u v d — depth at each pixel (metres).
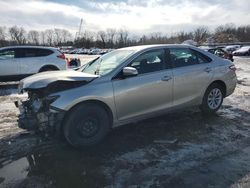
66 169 4.03
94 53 63.78
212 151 4.52
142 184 3.61
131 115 5.06
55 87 4.55
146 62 5.27
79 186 3.61
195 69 5.83
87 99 4.55
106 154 4.46
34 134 5.31
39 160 4.30
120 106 4.89
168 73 5.42
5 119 6.36
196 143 4.84
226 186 3.52
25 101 4.96
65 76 4.69
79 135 4.59
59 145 4.81
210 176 3.76
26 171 3.99
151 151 4.55
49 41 105.31
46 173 3.93
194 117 6.20
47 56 12.05
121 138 5.08
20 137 5.20
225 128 5.55
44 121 4.48
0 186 3.61
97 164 4.15
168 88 5.40
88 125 4.65
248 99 8.08
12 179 3.78
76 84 4.63
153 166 4.06
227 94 6.51
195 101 5.93
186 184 3.58
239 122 5.92
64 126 4.52
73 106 4.49
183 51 5.82
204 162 4.15
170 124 5.77
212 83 6.17
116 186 3.58
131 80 4.98
